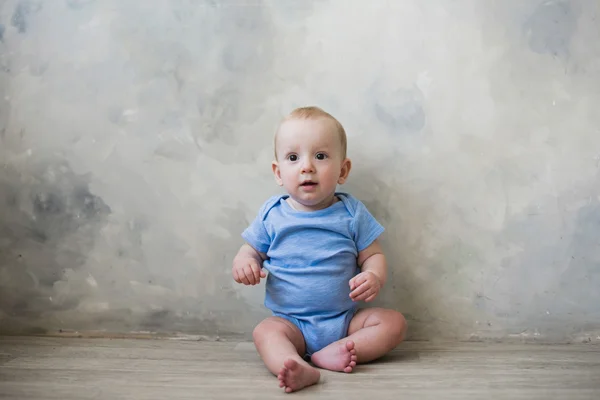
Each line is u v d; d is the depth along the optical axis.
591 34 1.54
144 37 1.59
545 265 1.57
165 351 1.46
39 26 1.60
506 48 1.55
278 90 1.59
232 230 1.61
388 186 1.59
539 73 1.55
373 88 1.58
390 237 1.59
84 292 1.62
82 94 1.60
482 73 1.56
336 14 1.57
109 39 1.59
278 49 1.58
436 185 1.58
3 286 1.62
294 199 1.49
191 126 1.60
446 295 1.58
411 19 1.56
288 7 1.57
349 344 1.27
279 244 1.48
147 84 1.60
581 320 1.56
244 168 1.60
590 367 1.31
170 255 1.61
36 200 1.61
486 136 1.57
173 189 1.61
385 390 1.14
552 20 1.54
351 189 1.60
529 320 1.57
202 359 1.38
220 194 1.61
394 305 1.59
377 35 1.57
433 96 1.57
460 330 1.58
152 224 1.61
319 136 1.44
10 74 1.61
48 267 1.62
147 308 1.61
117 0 1.59
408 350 1.48
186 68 1.59
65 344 1.53
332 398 1.10
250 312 1.61
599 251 1.56
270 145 1.59
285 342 1.31
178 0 1.58
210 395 1.11
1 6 1.60
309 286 1.43
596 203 1.56
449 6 1.55
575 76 1.55
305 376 1.15
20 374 1.25
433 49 1.56
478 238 1.58
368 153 1.59
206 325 1.61
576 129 1.55
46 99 1.61
